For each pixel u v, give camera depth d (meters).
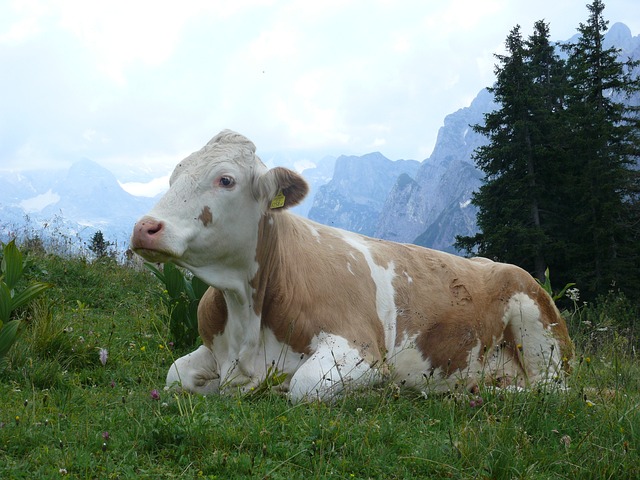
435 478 2.14
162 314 4.31
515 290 3.57
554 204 20.61
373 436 2.35
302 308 3.03
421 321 3.34
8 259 3.17
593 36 23.33
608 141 21.81
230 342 3.08
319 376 2.81
